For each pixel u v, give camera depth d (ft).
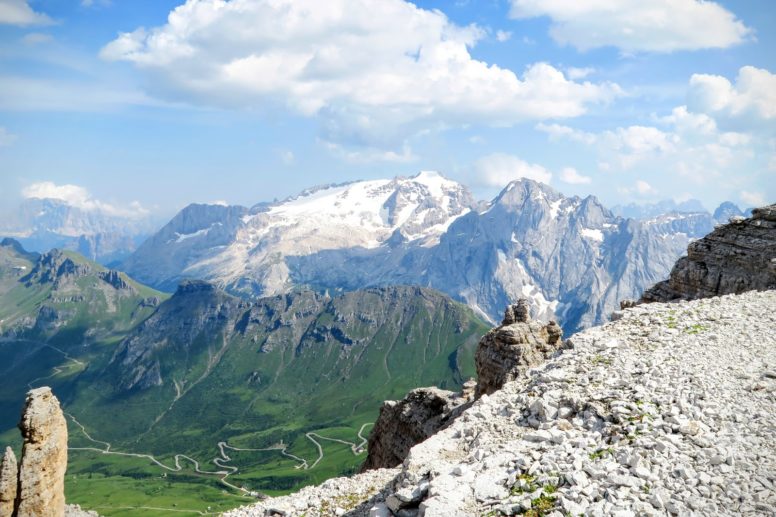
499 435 107.86
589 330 145.48
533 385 122.01
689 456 87.30
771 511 74.43
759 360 114.32
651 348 126.72
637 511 76.84
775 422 92.53
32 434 132.05
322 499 132.26
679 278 215.92
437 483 90.22
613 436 94.73
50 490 133.90
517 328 227.20
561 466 89.25
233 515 135.64
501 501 84.69
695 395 102.68
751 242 199.82
